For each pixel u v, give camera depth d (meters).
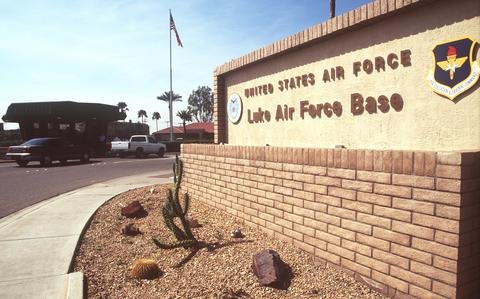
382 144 4.94
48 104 29.64
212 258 4.89
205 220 6.66
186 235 5.38
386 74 4.88
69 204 8.70
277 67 7.07
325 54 5.89
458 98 4.07
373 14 4.81
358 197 4.09
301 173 4.93
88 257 5.17
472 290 3.28
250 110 7.99
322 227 4.59
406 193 3.57
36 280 4.30
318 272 4.38
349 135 5.46
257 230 5.91
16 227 6.65
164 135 73.88
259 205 5.87
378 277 3.86
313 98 6.16
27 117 30.44
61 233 6.22
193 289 4.14
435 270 3.33
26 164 22.41
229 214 6.79
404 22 4.63
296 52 6.54
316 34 5.79
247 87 8.10
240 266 4.57
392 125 4.80
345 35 5.50
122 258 5.14
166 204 5.45
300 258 4.74
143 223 6.81
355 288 3.97
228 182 6.81
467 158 3.17
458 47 4.04
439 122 4.26
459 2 4.03
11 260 4.96
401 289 3.62
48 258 5.02
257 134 7.77
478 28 3.87
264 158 5.72
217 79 9.15
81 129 31.84
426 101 4.39
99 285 4.32
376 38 5.01
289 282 4.19
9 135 44.38
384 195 3.79
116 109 34.16
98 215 7.56
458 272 3.17
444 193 3.26
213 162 7.39
